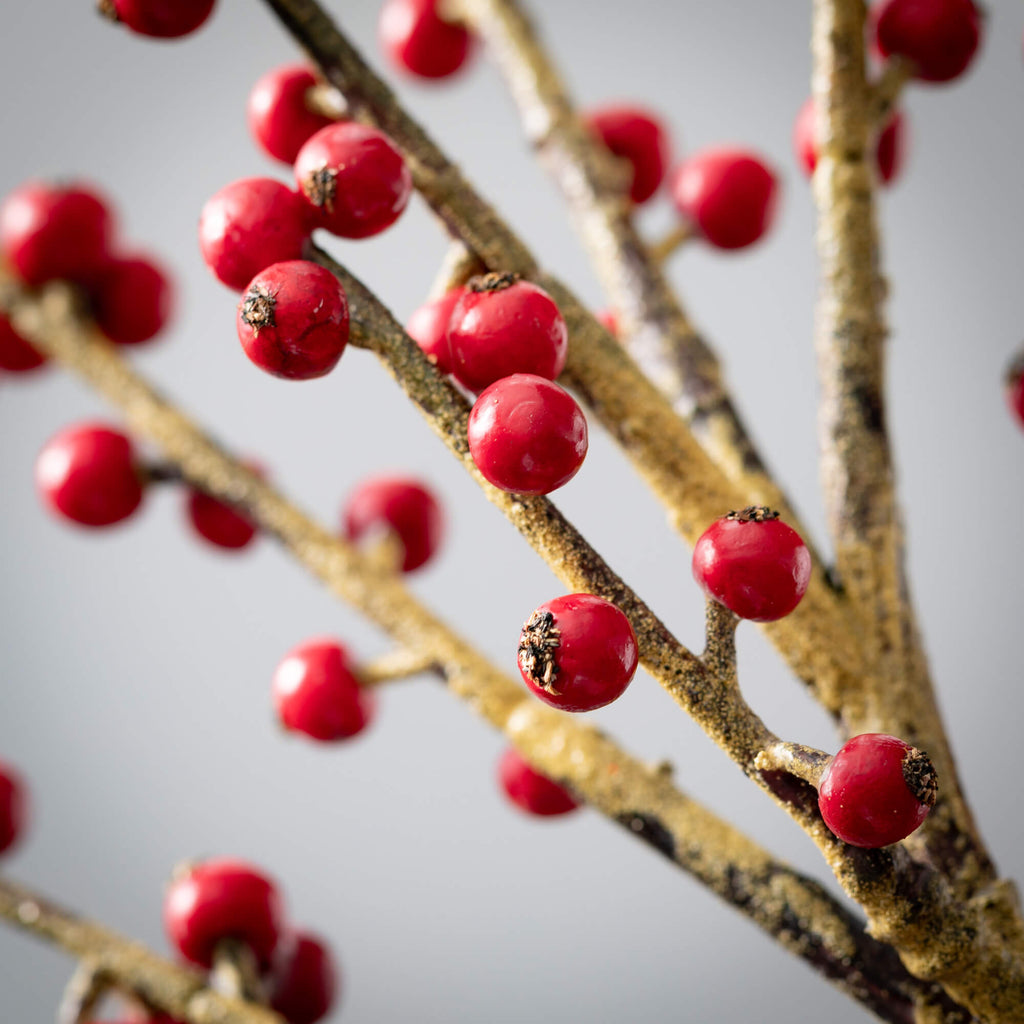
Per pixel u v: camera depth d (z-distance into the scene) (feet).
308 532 1.19
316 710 1.15
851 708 1.08
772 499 1.12
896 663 1.08
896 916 1.02
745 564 0.98
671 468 1.08
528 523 1.00
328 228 1.02
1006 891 1.04
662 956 1.98
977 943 1.03
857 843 0.98
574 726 1.12
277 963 1.19
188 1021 1.13
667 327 1.16
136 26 1.08
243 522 1.27
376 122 1.07
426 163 1.06
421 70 1.32
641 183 1.28
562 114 1.22
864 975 1.06
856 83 1.14
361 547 1.25
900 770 0.97
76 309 1.24
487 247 1.06
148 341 1.26
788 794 1.00
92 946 1.14
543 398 0.97
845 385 1.12
